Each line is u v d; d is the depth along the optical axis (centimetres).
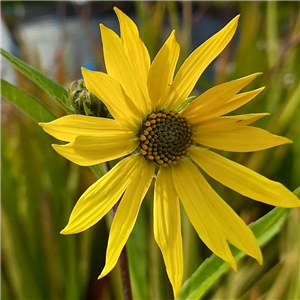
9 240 25
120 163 15
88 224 13
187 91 15
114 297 26
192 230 23
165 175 15
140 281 22
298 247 22
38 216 26
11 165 28
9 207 25
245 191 15
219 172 15
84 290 25
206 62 14
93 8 49
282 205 14
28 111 17
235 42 37
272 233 17
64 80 30
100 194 14
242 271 24
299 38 27
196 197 15
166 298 24
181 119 15
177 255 15
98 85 13
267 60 31
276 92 29
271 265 25
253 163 28
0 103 29
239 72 31
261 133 15
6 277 26
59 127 13
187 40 31
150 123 15
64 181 26
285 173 30
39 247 25
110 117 16
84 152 13
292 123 29
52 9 55
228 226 15
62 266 25
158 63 14
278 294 22
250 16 31
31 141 26
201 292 17
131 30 14
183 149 15
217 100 15
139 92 14
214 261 16
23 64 16
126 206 14
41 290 25
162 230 15
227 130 15
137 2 33
